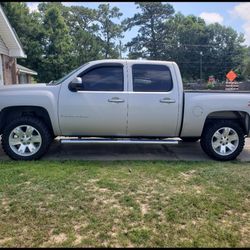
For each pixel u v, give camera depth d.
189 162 6.00
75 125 6.14
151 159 6.32
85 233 3.37
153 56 77.00
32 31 41.28
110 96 6.06
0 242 3.19
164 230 3.44
